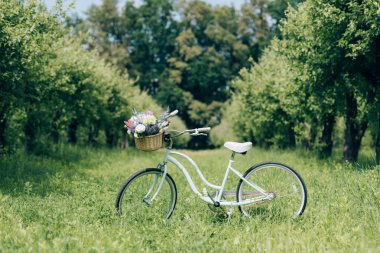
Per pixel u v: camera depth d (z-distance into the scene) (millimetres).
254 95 29938
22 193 10078
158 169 6926
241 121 42188
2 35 11031
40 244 5082
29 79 14727
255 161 22344
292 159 21391
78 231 5941
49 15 13586
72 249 5105
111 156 27969
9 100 13969
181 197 9023
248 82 31266
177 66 76438
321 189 9117
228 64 77500
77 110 27266
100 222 6605
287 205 6832
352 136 17203
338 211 6898
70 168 18281
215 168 17469
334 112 17750
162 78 77938
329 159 18109
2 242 5461
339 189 8742
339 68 14859
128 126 6637
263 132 33750
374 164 14391
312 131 23812
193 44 78625
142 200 6859
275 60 26844
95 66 28844
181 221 6625
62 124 24719
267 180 6863
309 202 7734
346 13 12750
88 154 25906
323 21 13391
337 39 13711
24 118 19219
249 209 6895
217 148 66688
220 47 80312
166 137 6883
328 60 14211
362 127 17312
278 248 5105
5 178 12352
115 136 43906
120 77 40594
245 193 6867
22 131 19828
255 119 31328
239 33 78375
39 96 17891
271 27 58594
